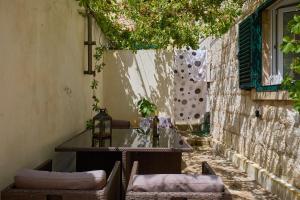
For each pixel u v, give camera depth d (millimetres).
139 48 8352
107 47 8484
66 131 4422
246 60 5520
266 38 5066
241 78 5871
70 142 3824
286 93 4137
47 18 3547
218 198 2170
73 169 4570
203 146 8250
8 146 2547
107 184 2322
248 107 5758
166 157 4156
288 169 4207
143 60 8625
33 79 3109
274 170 4637
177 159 4164
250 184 4973
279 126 4488
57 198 2162
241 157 5961
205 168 2871
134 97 8609
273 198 4312
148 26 6082
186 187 2258
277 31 4988
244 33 5641
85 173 2295
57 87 3969
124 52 8578
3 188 2453
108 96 8578
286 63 4785
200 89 8773
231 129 6820
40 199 2148
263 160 5059
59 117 4055
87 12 5504
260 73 5082
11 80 2600
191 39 6094
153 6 5180
